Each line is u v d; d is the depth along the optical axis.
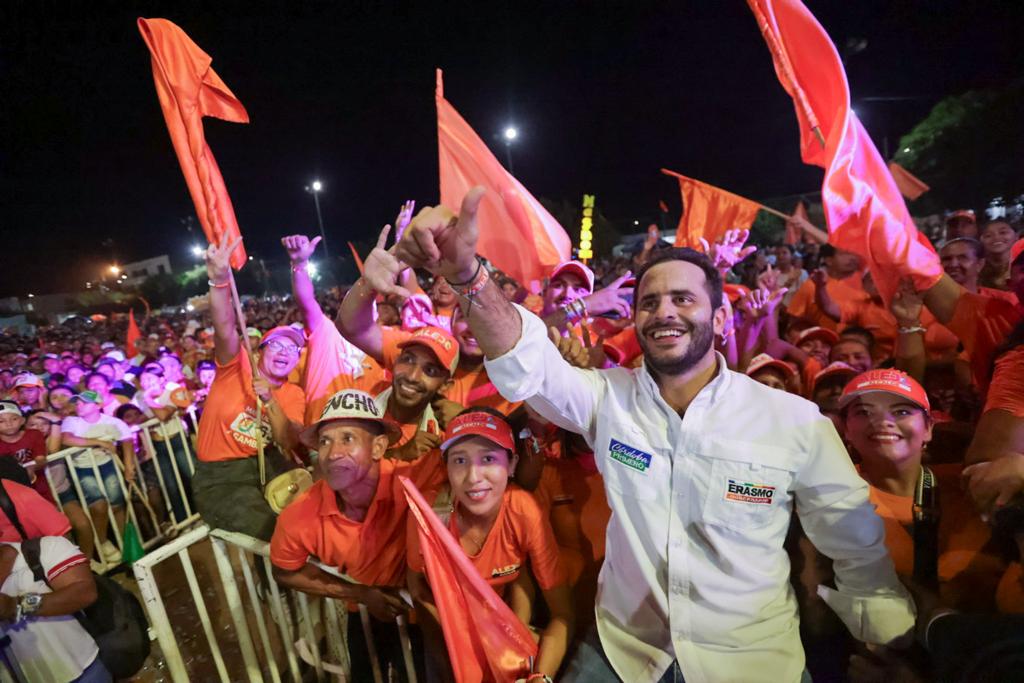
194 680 3.41
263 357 3.92
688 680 1.76
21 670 2.61
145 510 5.19
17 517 2.80
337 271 43.09
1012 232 3.95
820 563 2.08
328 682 3.09
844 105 2.63
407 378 2.76
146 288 50.94
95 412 5.04
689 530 1.79
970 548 2.04
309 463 3.79
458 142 2.89
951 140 17.59
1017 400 2.07
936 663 1.73
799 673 1.80
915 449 2.24
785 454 1.72
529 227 2.94
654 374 1.88
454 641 1.91
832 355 4.06
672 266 1.77
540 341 1.73
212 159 3.49
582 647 2.03
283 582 2.49
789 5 2.69
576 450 2.37
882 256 2.82
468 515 2.20
